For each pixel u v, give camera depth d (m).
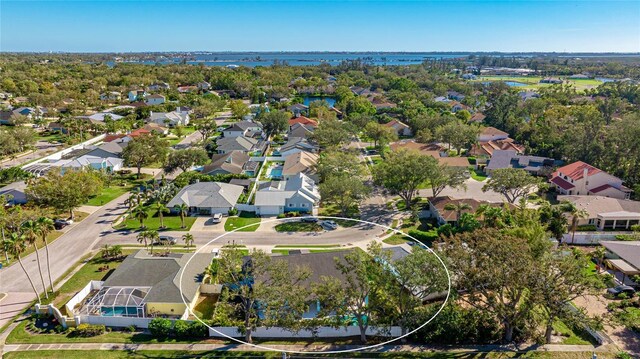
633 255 55.47
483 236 45.09
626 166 91.69
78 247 64.62
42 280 50.59
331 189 75.94
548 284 40.22
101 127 141.50
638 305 48.81
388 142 128.50
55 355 41.06
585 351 41.84
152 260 55.78
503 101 162.50
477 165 108.31
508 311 42.47
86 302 50.81
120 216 76.19
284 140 140.25
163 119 156.00
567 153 103.38
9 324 46.28
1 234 62.09
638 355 41.22
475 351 42.12
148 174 101.50
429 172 76.44
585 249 64.25
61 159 105.56
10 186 82.81
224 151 117.81
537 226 53.00
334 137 118.69
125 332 45.38
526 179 75.12
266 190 82.38
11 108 172.62
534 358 40.75
